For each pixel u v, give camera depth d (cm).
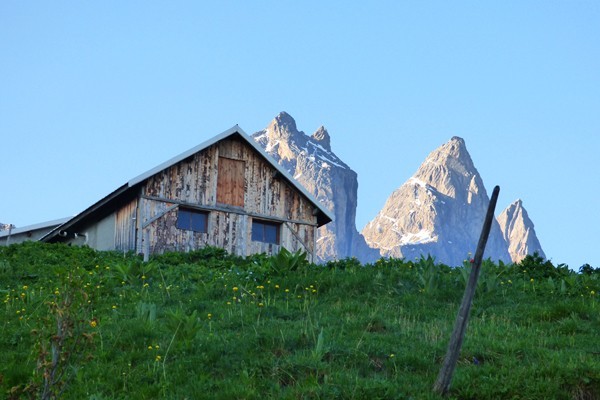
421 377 1243
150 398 1198
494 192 1172
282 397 1142
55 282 2061
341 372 1229
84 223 3728
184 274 2172
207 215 3594
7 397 1116
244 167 3712
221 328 1557
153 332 1491
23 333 1534
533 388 1160
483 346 1388
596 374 1192
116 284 2009
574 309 1656
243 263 2789
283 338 1395
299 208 3850
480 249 1178
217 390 1209
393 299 1809
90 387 1234
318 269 2097
